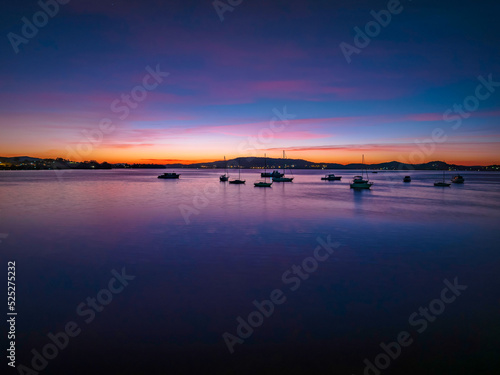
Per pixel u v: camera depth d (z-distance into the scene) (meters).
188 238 26.03
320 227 30.89
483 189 86.62
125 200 56.09
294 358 9.78
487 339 10.77
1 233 27.97
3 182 112.06
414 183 120.44
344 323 11.87
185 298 14.09
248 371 9.19
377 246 23.39
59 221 34.19
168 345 10.45
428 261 19.56
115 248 22.69
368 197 63.44
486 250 22.20
